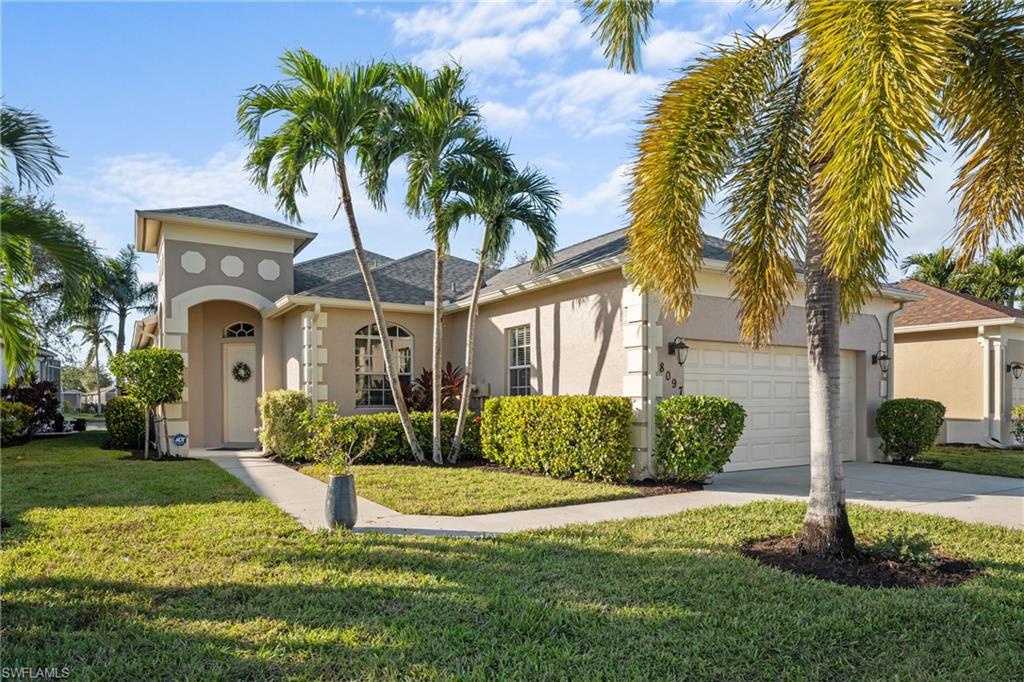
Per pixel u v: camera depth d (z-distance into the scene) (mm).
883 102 4051
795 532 6418
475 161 11023
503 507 7742
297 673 3395
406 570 5141
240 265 15312
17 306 7883
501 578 4910
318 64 10234
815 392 5676
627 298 10250
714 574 5016
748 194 6441
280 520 6844
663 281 6211
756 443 11625
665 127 5840
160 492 8617
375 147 10477
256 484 9617
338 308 13828
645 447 9914
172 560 5312
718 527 6652
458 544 5918
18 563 5191
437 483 9492
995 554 5648
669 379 10250
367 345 14344
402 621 4066
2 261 7914
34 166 7805
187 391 14555
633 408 10023
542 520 7105
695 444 9336
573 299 11562
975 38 5219
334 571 5066
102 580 4785
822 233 5066
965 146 5539
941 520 7012
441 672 3395
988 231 5613
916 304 19047
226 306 16438
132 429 15297
